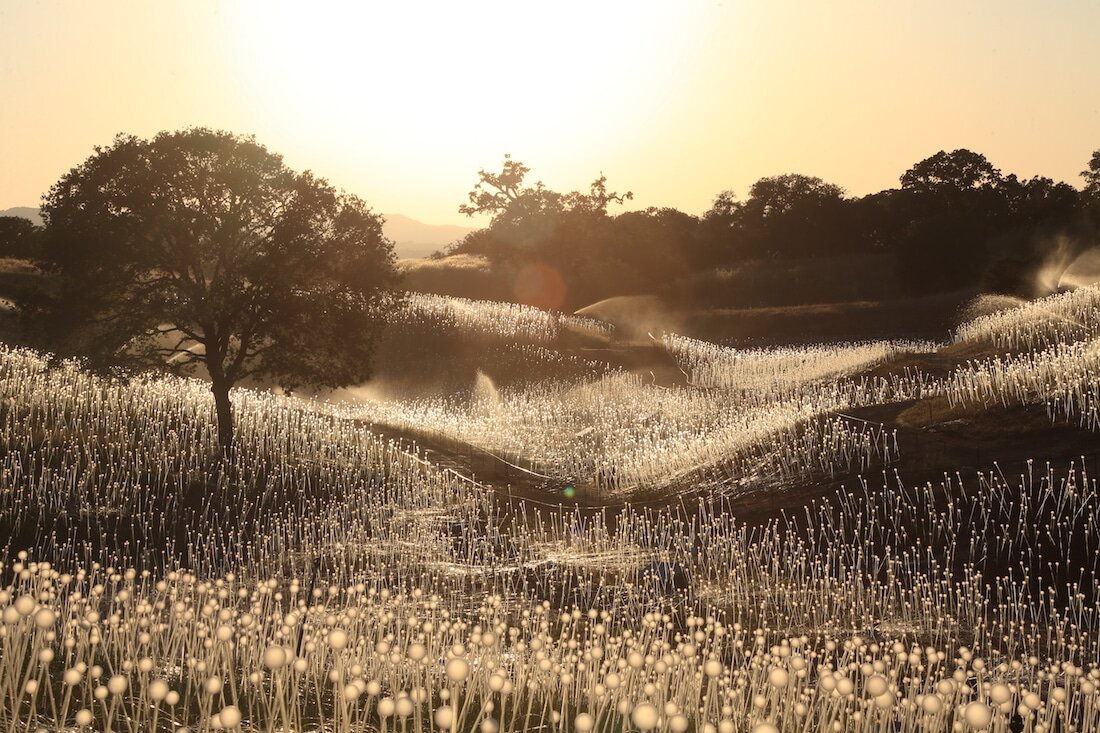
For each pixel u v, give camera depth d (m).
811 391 34.22
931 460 19.30
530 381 43.72
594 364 46.28
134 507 20.38
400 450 27.03
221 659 8.09
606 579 16.05
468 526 20.22
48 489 20.77
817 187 108.31
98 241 25.36
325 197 27.41
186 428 26.38
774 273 87.06
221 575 16.31
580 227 80.25
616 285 78.75
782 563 16.42
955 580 14.74
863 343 51.19
